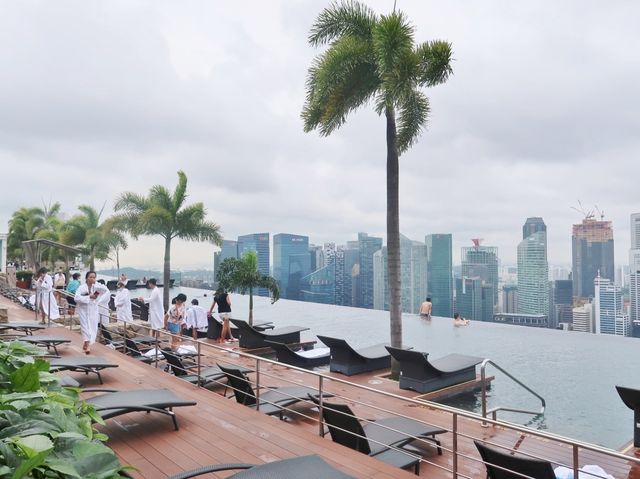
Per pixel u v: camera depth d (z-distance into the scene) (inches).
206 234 853.2
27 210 1780.3
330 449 191.3
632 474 199.9
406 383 348.2
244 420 226.5
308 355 452.1
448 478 195.0
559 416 300.8
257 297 1259.8
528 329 656.4
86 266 1306.6
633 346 526.3
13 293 815.1
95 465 74.8
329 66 430.9
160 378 307.1
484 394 272.2
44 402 93.0
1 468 63.0
